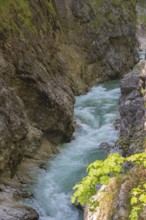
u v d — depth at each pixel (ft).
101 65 92.32
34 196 35.04
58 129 48.01
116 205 18.02
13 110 37.63
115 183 19.53
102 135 53.16
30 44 49.21
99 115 62.80
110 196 18.84
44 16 63.46
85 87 80.43
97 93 79.82
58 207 33.78
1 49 41.68
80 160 44.27
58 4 80.84
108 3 98.22
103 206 18.54
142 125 32.40
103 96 76.89
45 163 42.42
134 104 38.45
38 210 33.01
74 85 76.43
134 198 13.10
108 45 95.14
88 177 12.69
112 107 67.62
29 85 44.50
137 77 41.73
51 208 33.58
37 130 44.86
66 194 36.09
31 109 45.39
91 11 91.25
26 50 46.65
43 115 46.37
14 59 43.04
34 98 45.27
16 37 45.60
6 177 35.86
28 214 30.07
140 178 19.02
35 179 38.40
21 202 33.19
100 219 18.02
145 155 13.39
